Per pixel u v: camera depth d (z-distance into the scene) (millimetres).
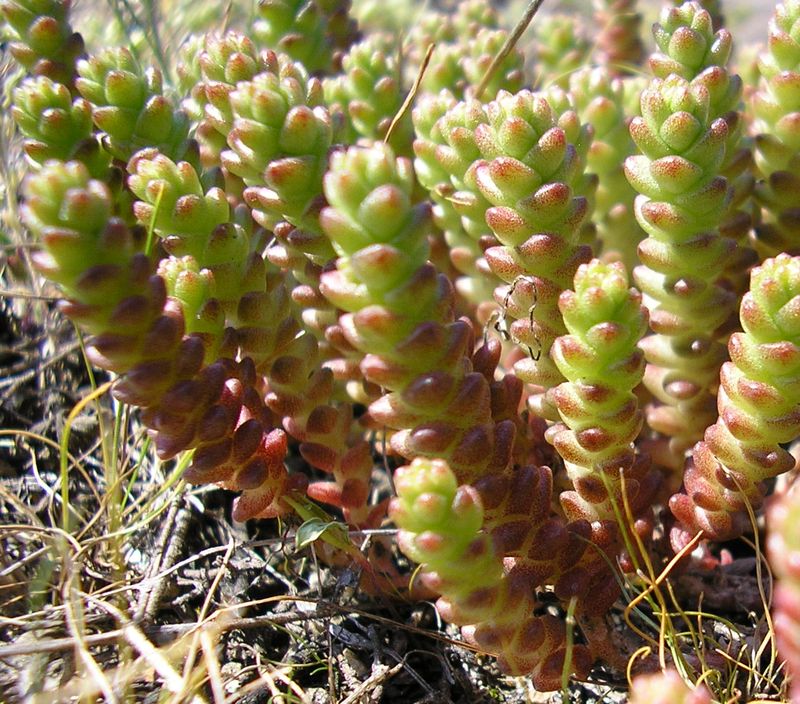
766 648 73
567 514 73
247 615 80
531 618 62
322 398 79
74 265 56
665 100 69
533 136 67
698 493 71
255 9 126
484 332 81
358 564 80
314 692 73
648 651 69
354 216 54
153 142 78
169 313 62
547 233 68
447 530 54
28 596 75
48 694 62
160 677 70
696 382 80
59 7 84
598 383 62
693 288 74
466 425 61
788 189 81
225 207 72
